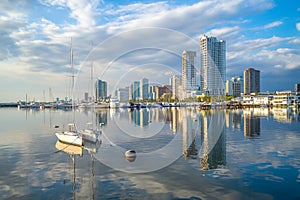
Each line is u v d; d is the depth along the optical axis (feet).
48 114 198.29
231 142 64.59
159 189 32.35
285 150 54.65
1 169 42.16
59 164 45.06
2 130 96.43
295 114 172.86
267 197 29.81
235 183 34.12
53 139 73.97
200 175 37.55
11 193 31.71
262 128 94.32
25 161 47.44
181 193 30.99
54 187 33.65
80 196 30.58
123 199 29.53
